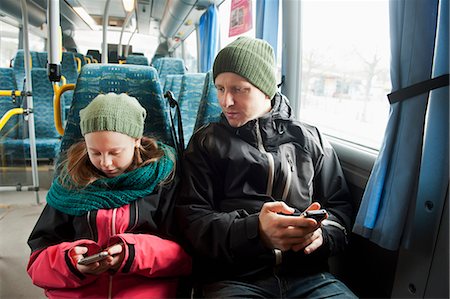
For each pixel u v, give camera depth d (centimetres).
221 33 391
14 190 257
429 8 81
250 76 100
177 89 262
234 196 109
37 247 94
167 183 107
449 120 81
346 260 139
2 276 164
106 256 81
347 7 153
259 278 100
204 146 112
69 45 722
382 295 115
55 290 90
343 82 158
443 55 80
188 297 104
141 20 656
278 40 204
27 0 399
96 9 586
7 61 399
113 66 125
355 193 131
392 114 91
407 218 92
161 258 93
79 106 121
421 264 92
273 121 112
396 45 89
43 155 323
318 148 117
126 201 98
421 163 86
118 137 92
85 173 100
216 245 94
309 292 96
